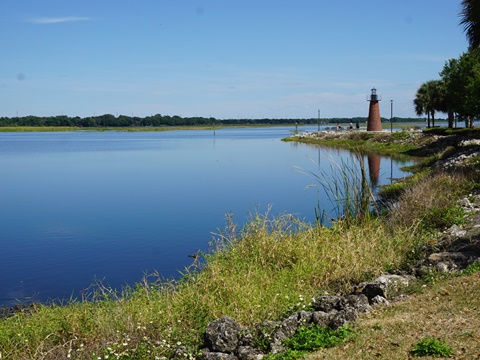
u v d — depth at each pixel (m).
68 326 11.28
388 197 27.39
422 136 67.19
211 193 38.78
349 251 13.91
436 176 25.06
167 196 37.75
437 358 7.37
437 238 15.25
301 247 14.54
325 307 10.76
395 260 13.52
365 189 18.08
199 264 15.59
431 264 12.09
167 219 28.47
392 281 11.34
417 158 55.97
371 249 14.12
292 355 8.63
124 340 10.40
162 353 9.92
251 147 102.94
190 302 11.69
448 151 42.31
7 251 21.69
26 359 9.85
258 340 9.74
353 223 16.97
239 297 11.65
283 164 62.59
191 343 10.20
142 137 185.00
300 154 77.06
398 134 72.06
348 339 8.65
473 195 21.06
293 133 172.25
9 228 26.83
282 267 13.84
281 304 11.41
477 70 51.62
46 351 10.34
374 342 8.29
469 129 60.31
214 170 57.53
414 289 10.91
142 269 18.75
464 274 11.12
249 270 13.01
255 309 11.16
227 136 188.00
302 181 45.16
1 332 10.95
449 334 8.09
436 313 9.03
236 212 30.06
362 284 12.17
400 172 42.34
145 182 47.03
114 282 17.27
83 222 28.20
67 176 53.75
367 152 66.69
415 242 14.67
